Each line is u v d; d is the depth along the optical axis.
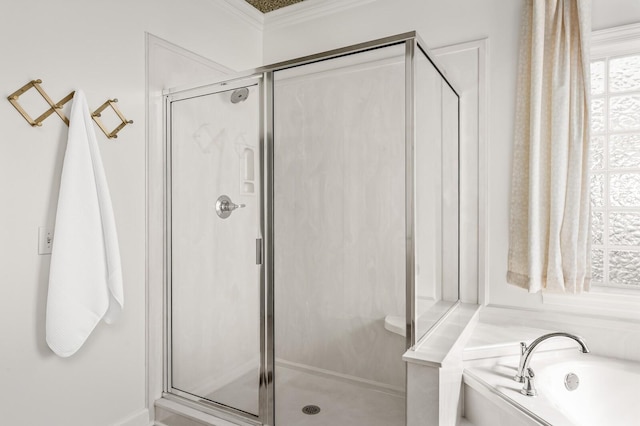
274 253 1.87
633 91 2.05
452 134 2.19
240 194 1.94
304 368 1.82
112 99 1.88
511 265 2.16
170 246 2.15
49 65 1.64
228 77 1.96
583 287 1.98
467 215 2.35
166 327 2.16
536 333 2.06
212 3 2.53
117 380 1.93
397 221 1.66
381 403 1.71
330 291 1.79
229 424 1.88
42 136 1.62
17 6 1.54
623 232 2.09
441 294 2.00
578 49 2.00
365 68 1.69
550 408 1.46
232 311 1.95
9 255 1.51
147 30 2.09
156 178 2.13
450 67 2.37
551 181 2.02
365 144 1.71
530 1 2.12
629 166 2.08
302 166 1.82
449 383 1.57
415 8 2.47
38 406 1.61
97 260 1.68
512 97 2.21
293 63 1.81
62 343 1.59
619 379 1.83
